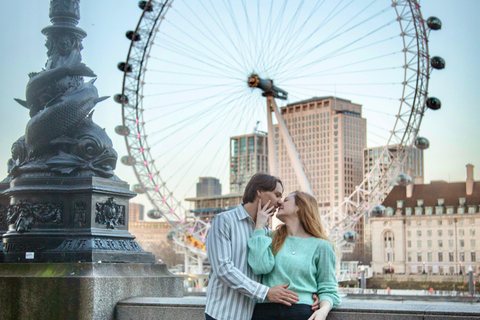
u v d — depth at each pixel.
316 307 6.71
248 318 6.77
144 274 10.47
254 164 158.75
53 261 10.38
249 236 6.95
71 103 11.32
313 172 147.00
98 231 10.70
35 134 11.21
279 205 7.04
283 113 156.50
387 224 128.38
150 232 112.69
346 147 143.50
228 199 138.75
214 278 6.86
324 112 147.75
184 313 8.71
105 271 9.73
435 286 115.56
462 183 125.19
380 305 7.26
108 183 11.06
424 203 126.31
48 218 10.80
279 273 6.77
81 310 9.16
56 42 11.95
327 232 50.31
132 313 9.15
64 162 11.09
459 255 120.94
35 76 11.66
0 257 10.90
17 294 9.55
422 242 124.94
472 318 6.77
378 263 127.81
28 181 11.01
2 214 12.24
